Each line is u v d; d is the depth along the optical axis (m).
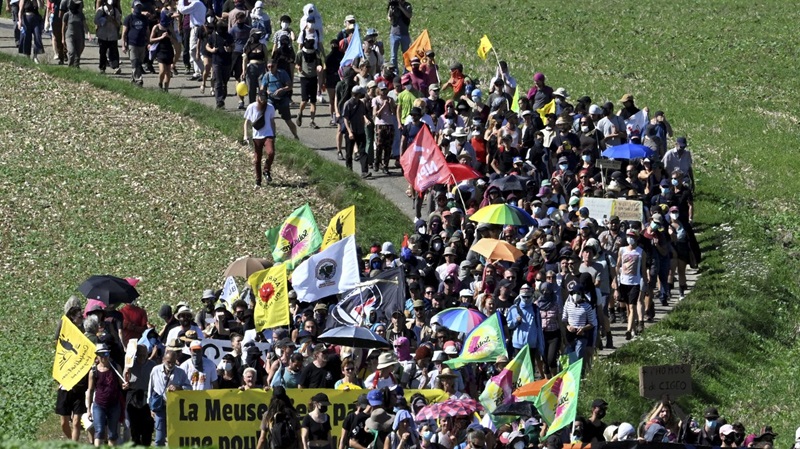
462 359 89.38
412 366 89.88
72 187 142.75
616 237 118.19
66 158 149.00
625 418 102.75
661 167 135.62
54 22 173.75
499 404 85.31
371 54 155.25
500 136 129.88
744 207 161.00
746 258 142.38
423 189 118.94
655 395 85.88
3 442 55.16
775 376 120.19
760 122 196.25
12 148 150.00
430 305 101.06
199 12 171.00
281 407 78.69
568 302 102.81
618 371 109.88
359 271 103.31
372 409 80.12
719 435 87.38
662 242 122.44
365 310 97.19
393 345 92.19
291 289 104.06
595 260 110.12
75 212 138.00
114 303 94.50
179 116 160.50
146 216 138.00
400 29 166.00
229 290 102.44
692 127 190.62
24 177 143.75
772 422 111.06
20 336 113.81
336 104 151.62
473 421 81.44
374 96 145.12
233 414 84.19
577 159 131.88
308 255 106.75
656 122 143.00
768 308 134.00
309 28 156.75
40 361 108.56
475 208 119.31
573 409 79.69
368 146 146.00
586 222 113.50
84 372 84.31
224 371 87.50
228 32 162.75
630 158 130.12
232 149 153.50
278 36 155.00
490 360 89.50
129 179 145.38
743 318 128.88
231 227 136.50
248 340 89.19
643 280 117.75
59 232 134.00
